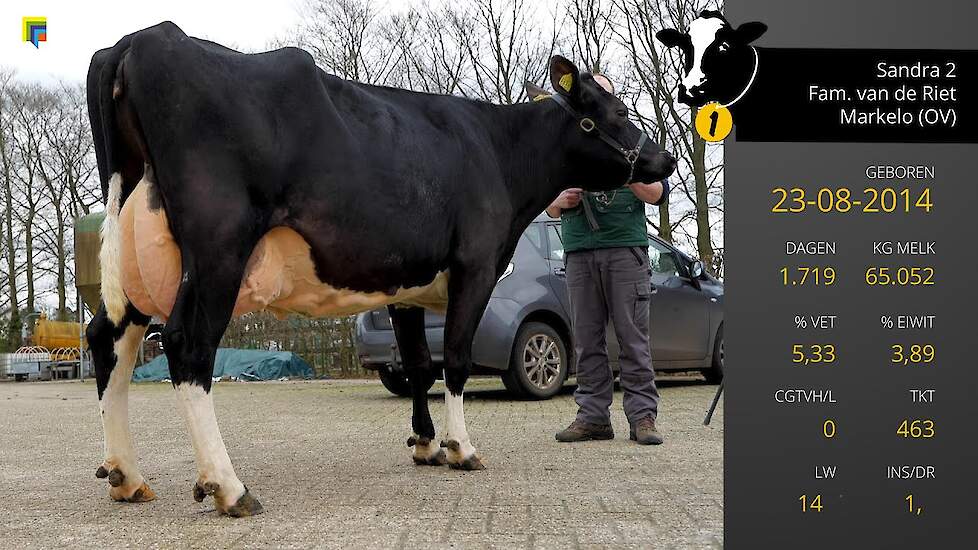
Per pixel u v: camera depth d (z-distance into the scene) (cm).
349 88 451
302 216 412
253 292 406
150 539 339
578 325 653
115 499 423
